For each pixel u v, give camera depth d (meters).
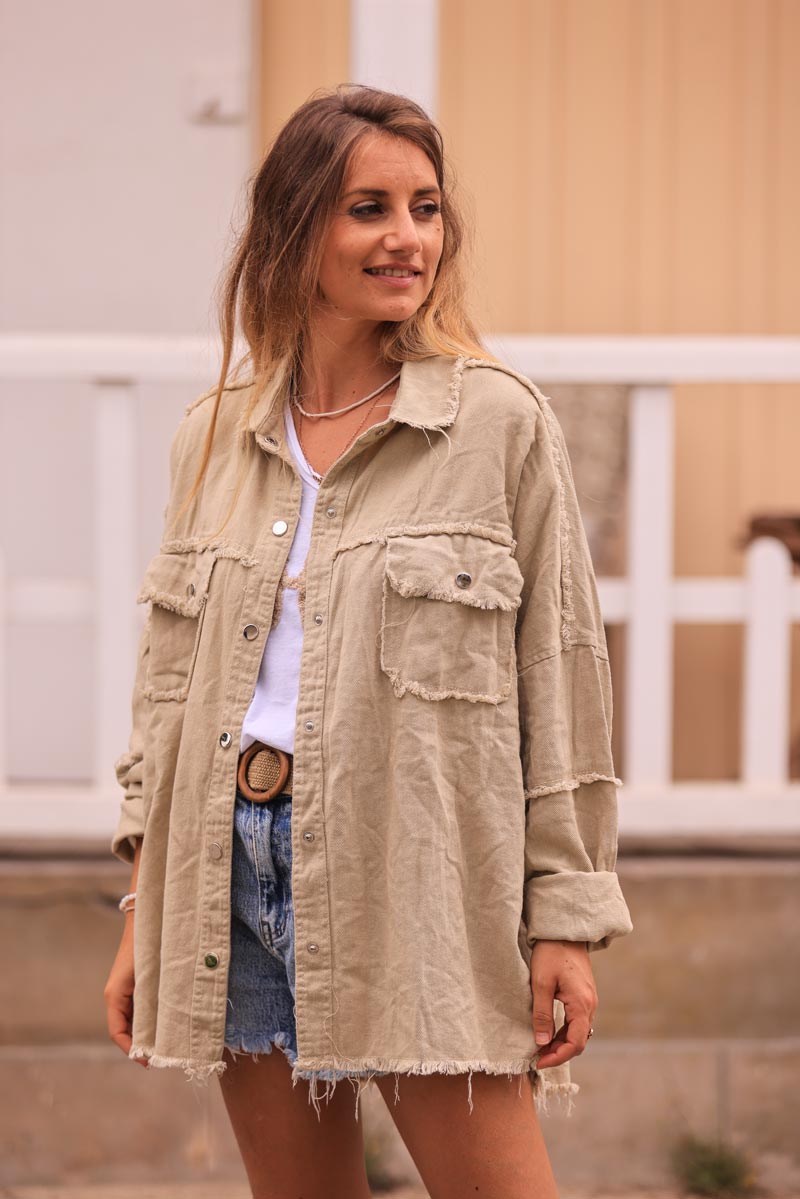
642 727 10.89
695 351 10.77
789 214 14.37
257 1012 5.54
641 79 14.32
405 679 5.08
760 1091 9.99
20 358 10.61
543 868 5.19
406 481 5.27
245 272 5.78
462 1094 5.16
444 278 5.76
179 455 6.06
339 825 5.10
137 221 13.55
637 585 10.86
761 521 13.32
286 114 14.00
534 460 5.30
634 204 14.38
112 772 10.84
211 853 5.36
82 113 13.49
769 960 10.10
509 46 14.29
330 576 5.25
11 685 13.68
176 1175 9.94
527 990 5.16
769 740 10.93
